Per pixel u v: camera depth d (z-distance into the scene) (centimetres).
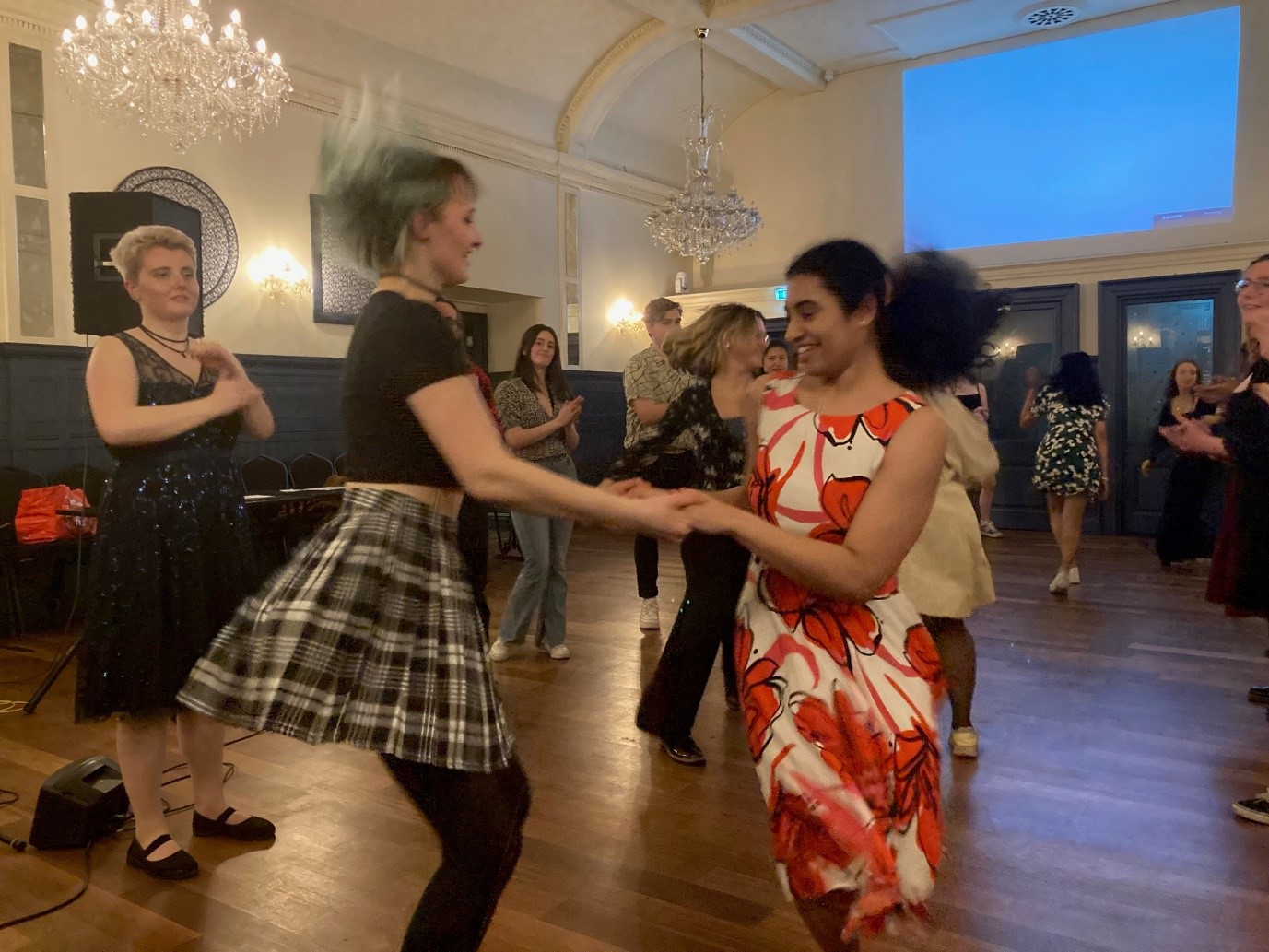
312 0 695
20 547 467
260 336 707
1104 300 896
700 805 279
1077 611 534
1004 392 945
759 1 828
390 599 134
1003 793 284
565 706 372
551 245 971
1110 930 207
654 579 498
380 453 139
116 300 360
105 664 224
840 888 134
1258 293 267
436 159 143
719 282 1153
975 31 935
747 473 182
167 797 287
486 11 791
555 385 450
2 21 554
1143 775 296
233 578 234
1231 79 848
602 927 212
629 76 942
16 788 296
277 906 221
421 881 234
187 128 539
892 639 149
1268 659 429
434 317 138
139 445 225
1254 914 213
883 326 154
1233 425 291
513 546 780
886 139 1027
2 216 555
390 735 130
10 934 210
